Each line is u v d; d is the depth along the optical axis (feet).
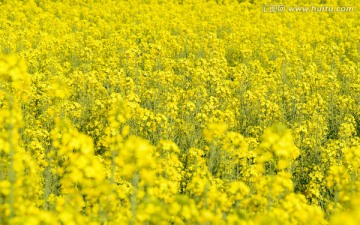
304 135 36.27
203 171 24.44
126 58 52.70
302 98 46.37
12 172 16.49
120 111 22.27
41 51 57.52
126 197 20.74
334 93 47.65
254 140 32.55
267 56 69.26
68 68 51.83
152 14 99.35
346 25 96.37
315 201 27.12
